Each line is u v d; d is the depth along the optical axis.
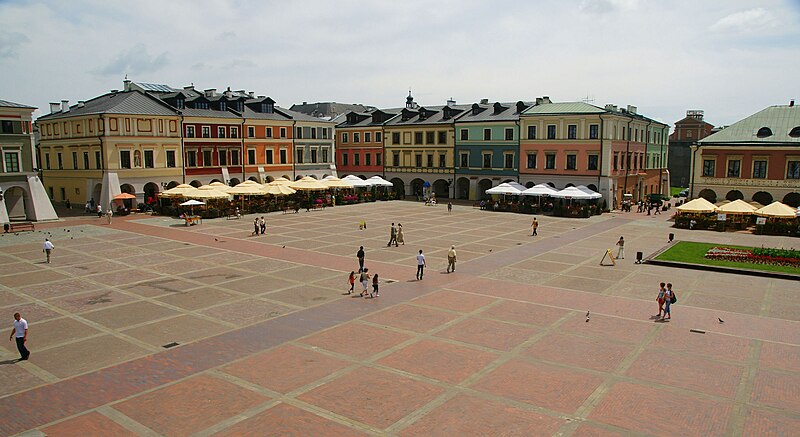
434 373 18.91
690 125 116.81
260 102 82.81
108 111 63.62
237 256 39.59
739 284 31.73
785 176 57.91
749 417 15.91
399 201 85.88
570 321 24.72
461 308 26.70
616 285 31.48
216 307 26.72
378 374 18.81
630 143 77.81
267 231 52.22
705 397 17.19
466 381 18.28
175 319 24.86
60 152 71.81
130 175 66.19
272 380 18.31
